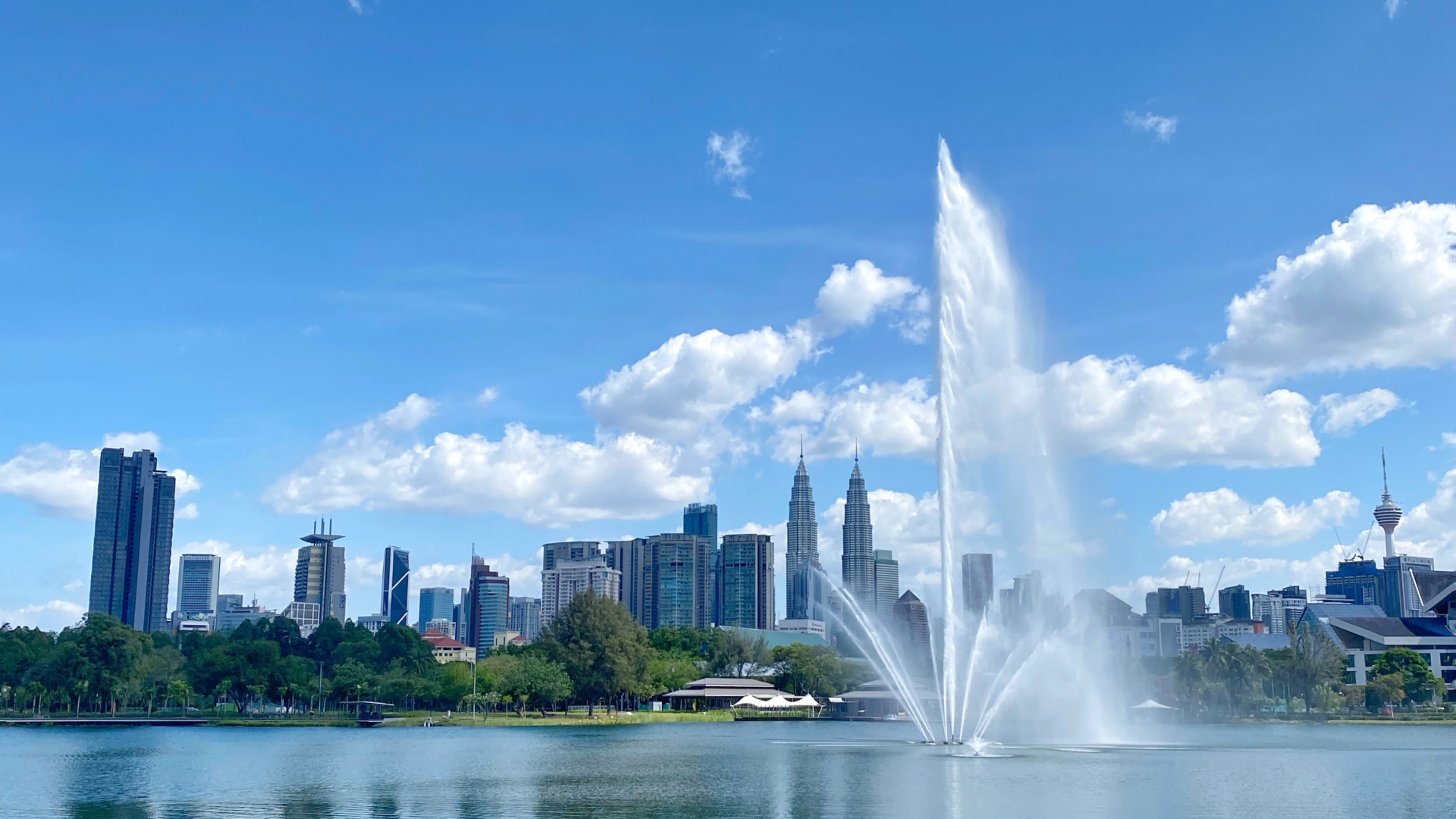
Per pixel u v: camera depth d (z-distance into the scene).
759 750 128.88
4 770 105.69
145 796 81.31
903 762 104.94
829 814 67.44
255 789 85.44
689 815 67.81
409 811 71.31
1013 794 76.75
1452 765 101.19
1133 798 74.38
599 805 73.44
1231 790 78.88
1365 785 82.56
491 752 132.38
